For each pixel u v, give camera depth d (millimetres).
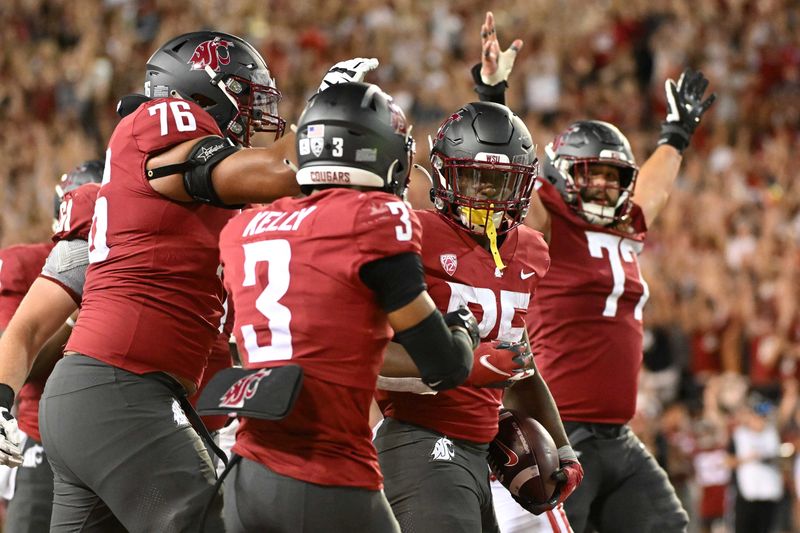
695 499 32062
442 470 12625
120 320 12055
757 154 50156
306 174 11109
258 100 13391
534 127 49281
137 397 11977
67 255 13758
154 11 51844
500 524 14898
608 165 16453
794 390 33312
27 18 51906
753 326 35312
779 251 40688
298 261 10688
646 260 39406
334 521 10617
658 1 54750
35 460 15867
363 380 10766
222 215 12508
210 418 15094
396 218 10578
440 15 54656
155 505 11766
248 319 10906
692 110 18531
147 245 12156
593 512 16703
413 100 48594
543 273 13609
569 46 53438
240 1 52438
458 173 12984
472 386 12844
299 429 10633
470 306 12891
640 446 16578
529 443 13398
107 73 49344
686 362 34594
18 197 44562
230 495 10914
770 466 30812
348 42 51500
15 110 49156
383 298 10594
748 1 55188
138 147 12180
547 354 16359
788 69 53188
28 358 13375
